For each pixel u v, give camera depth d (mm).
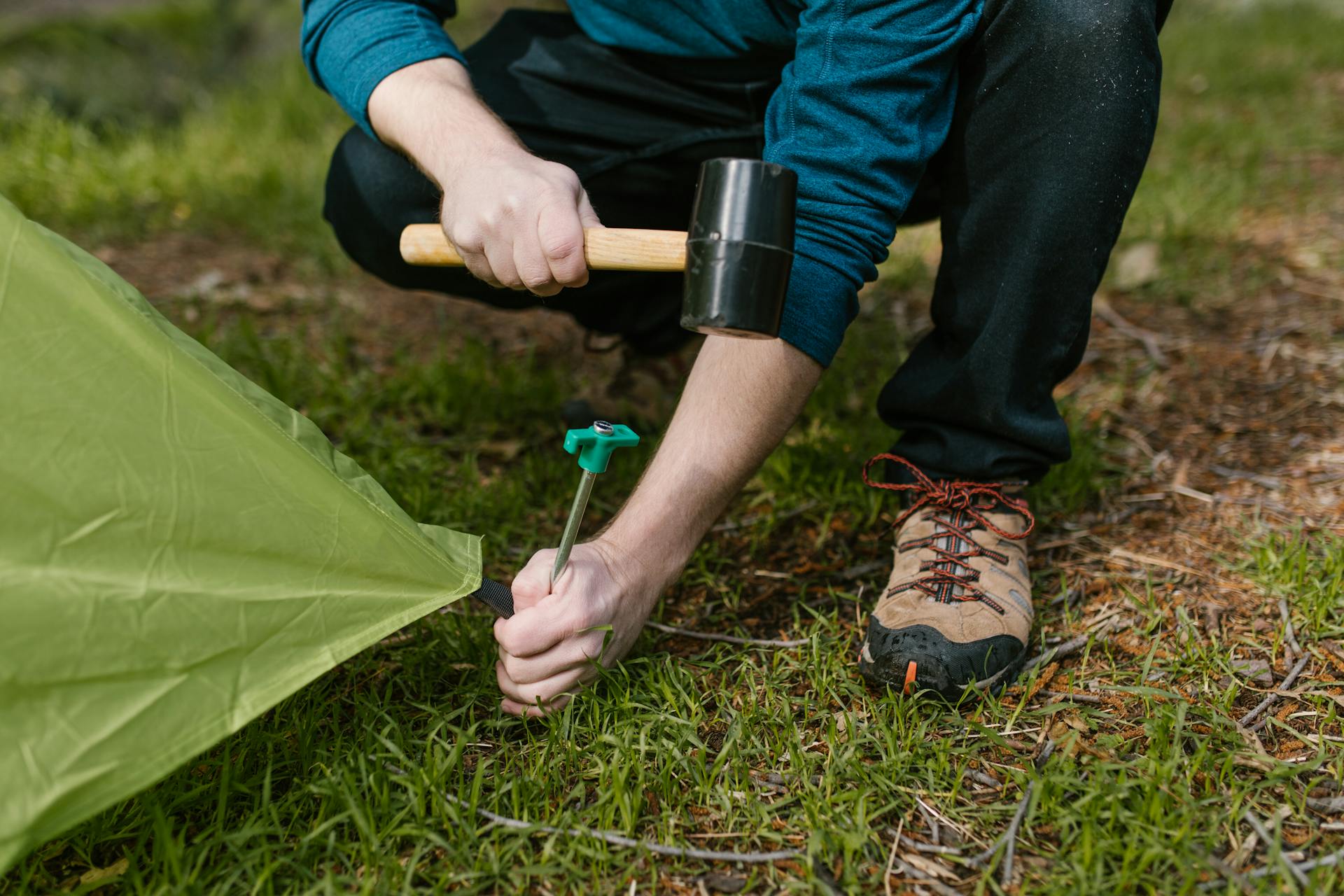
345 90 1392
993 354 1362
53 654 958
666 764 1168
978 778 1206
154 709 995
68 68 5047
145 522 1028
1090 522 1766
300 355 2416
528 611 1172
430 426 2184
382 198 1709
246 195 3637
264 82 5117
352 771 1166
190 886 1010
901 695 1294
